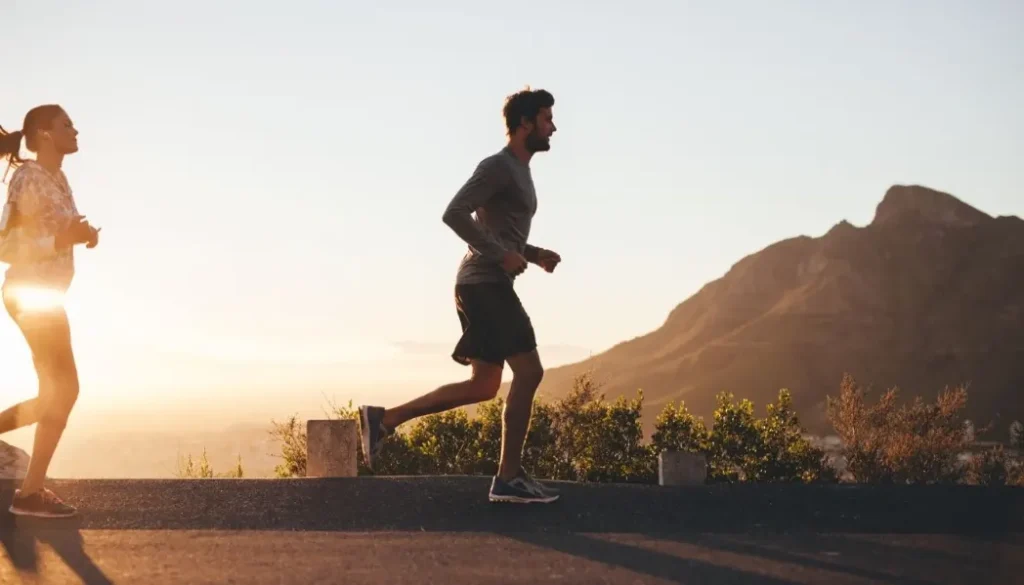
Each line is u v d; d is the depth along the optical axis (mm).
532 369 6355
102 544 5258
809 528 5848
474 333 6305
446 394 6480
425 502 6395
